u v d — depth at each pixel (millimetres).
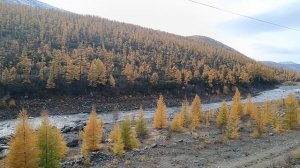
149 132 56625
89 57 152875
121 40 187500
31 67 124250
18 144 27078
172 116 92062
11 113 98125
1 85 106938
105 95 123938
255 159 30719
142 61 167875
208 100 147250
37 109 103812
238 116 60438
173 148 37312
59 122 87812
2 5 199750
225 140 42219
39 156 28031
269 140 41812
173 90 144500
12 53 131625
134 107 121750
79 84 121688
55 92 114875
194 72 162625
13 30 161250
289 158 29562
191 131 55844
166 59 178000
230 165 28750
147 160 31375
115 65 153375
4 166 28766
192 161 30828
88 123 40312
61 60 137000
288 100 53094
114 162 30297
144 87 137000
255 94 173875
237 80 181375
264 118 57625
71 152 39938
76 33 179000
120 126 45438
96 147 40156
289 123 52406
